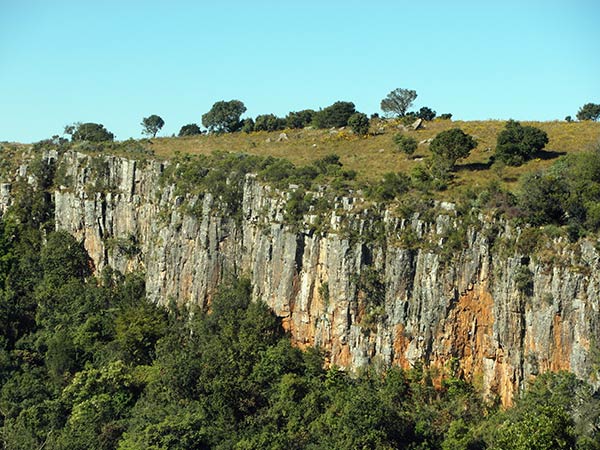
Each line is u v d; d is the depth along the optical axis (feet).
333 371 358.84
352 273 368.27
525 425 287.89
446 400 341.21
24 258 494.59
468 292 347.15
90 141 559.38
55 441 363.35
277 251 395.14
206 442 338.75
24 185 525.75
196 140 632.38
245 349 371.97
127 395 386.93
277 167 430.61
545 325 323.57
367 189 393.70
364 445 312.91
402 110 643.04
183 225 436.76
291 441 328.49
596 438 291.17
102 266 483.92
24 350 444.14
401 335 356.79
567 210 340.39
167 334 421.59
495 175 428.97
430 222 363.15
